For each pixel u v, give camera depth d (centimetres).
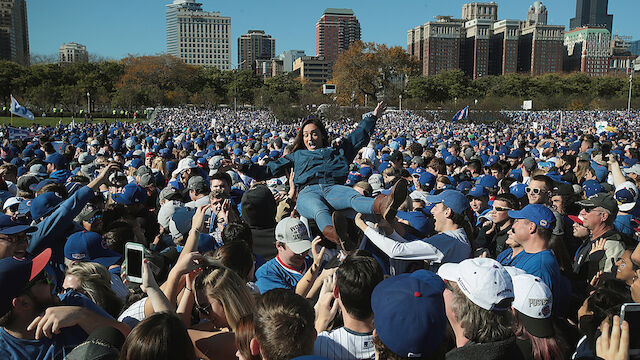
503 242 557
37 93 10756
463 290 257
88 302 308
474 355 243
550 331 285
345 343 277
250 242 454
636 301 333
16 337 263
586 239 538
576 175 977
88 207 607
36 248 477
